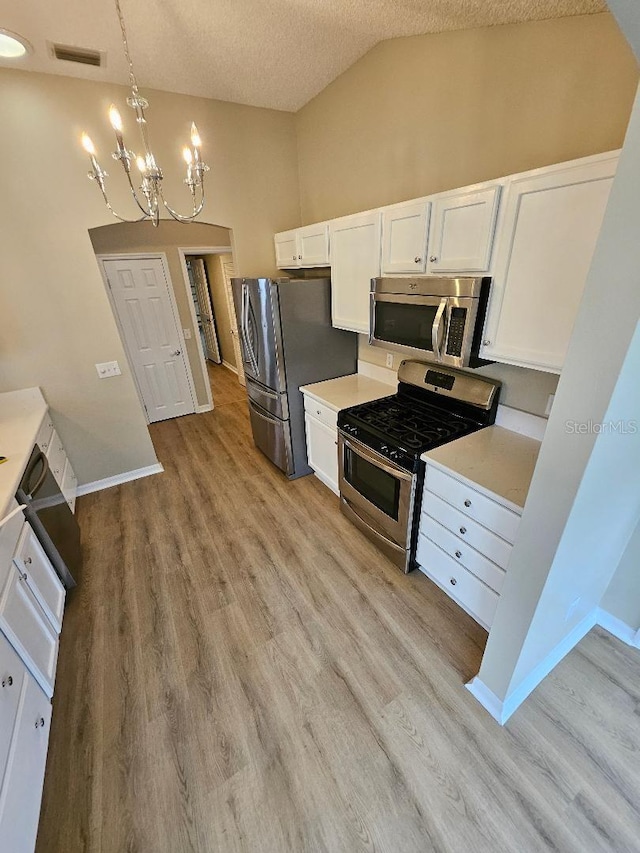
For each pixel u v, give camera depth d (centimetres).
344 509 266
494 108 172
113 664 175
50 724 149
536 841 116
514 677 138
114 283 403
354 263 239
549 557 112
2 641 127
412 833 119
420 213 182
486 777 131
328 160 292
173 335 453
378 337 227
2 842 99
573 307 133
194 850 118
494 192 147
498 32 161
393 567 225
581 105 143
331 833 120
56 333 272
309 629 188
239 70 242
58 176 244
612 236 76
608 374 84
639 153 69
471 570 175
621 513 139
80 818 126
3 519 146
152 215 169
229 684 164
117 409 311
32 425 237
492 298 161
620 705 151
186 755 141
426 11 164
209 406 503
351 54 230
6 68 216
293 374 288
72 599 210
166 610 201
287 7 178
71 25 184
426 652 174
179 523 272
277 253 336
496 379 203
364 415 227
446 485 173
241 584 216
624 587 168
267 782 132
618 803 123
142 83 249
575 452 96
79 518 280
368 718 150
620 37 127
